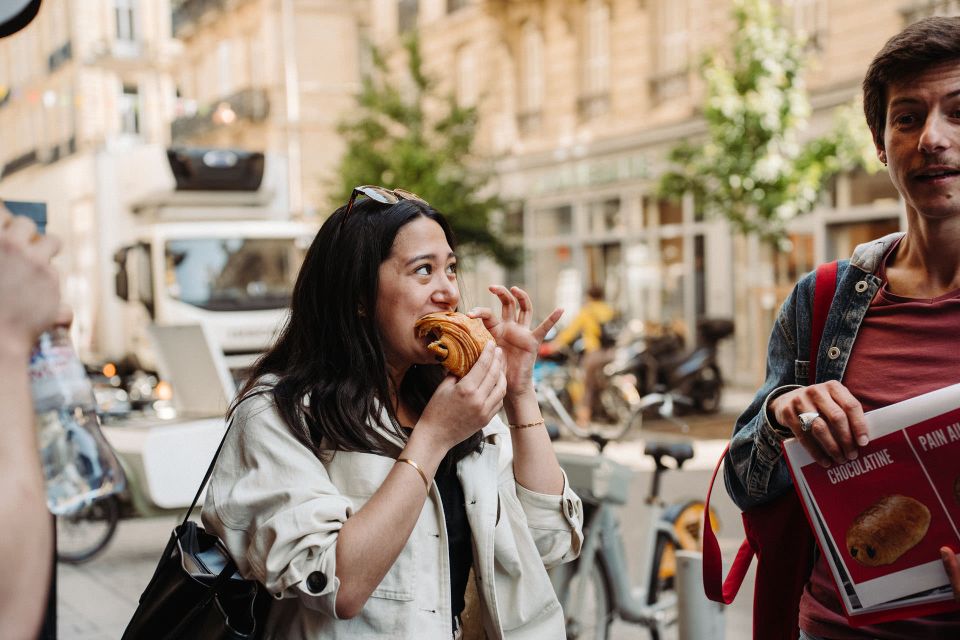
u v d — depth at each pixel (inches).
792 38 475.2
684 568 151.5
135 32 1219.2
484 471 76.2
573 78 785.6
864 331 72.0
